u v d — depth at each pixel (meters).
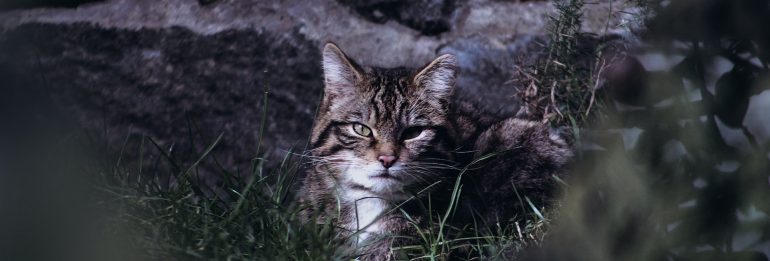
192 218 3.91
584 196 2.18
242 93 4.72
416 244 4.07
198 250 3.67
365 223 4.16
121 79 4.84
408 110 4.28
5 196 3.52
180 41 4.81
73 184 3.90
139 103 4.80
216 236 3.72
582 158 2.20
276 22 4.78
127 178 4.40
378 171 4.17
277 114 4.68
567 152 4.29
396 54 4.72
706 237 2.09
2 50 4.98
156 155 4.72
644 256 2.09
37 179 3.80
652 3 2.19
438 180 4.22
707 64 2.05
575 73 4.46
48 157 4.33
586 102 4.41
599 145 2.16
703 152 2.05
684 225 2.08
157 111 4.78
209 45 4.77
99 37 4.91
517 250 3.73
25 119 4.67
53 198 3.59
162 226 3.87
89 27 4.93
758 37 2.05
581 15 4.58
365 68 4.51
